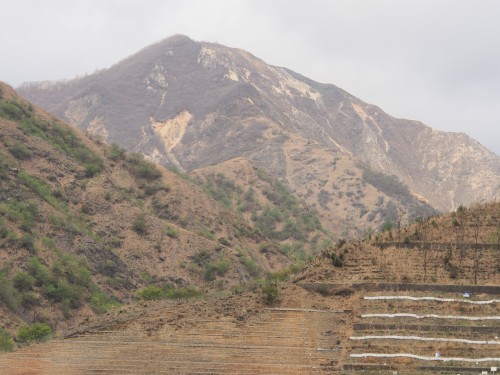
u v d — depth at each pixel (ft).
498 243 162.50
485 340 130.62
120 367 132.77
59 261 311.27
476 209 184.75
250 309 153.07
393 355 128.16
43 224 340.39
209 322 149.48
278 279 183.42
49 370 133.69
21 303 267.80
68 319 277.64
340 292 153.17
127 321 154.92
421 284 149.18
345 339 135.95
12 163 382.83
